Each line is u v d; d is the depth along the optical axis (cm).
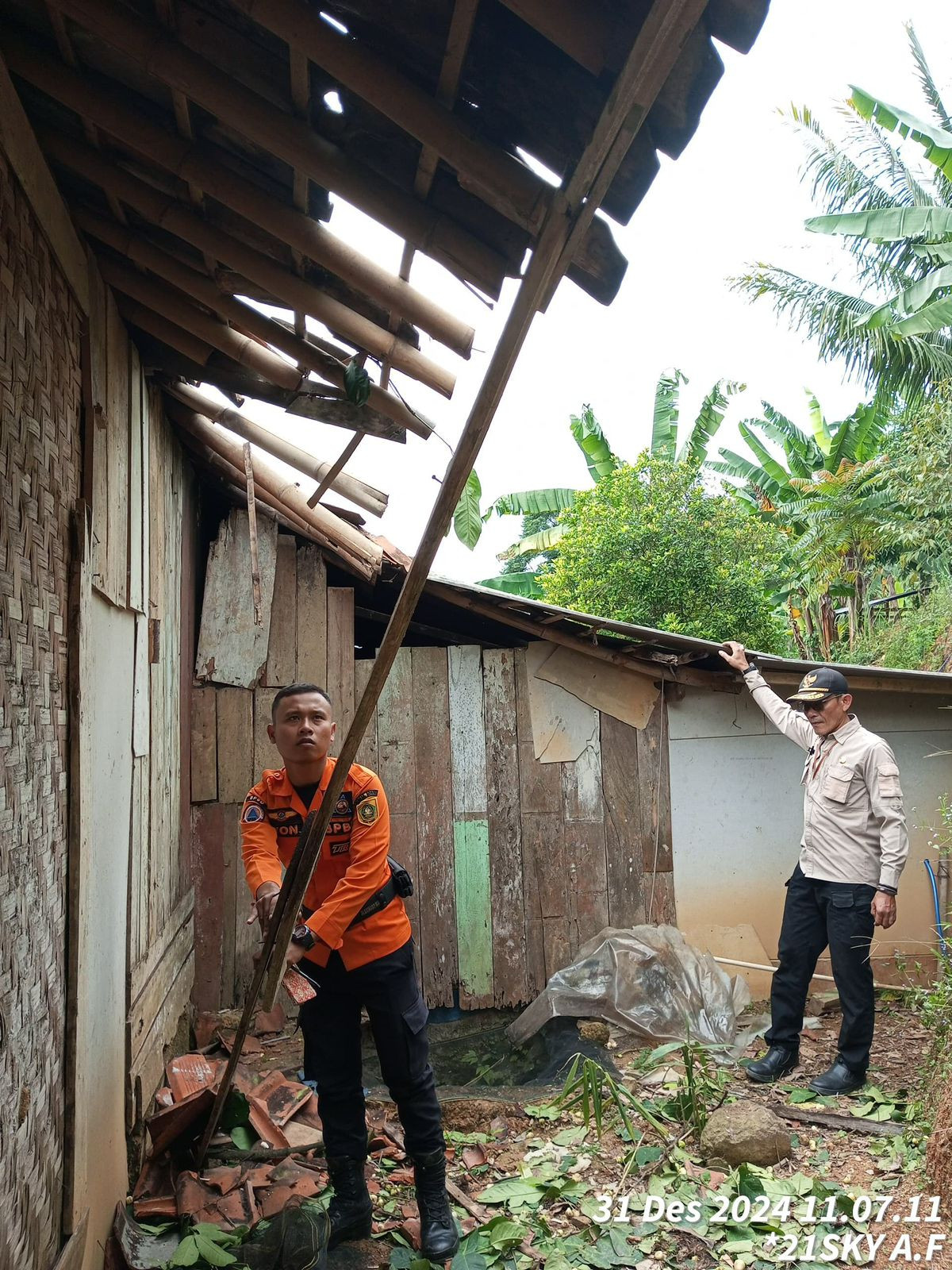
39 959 224
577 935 600
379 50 185
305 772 296
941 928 561
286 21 180
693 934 604
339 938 282
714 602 1241
